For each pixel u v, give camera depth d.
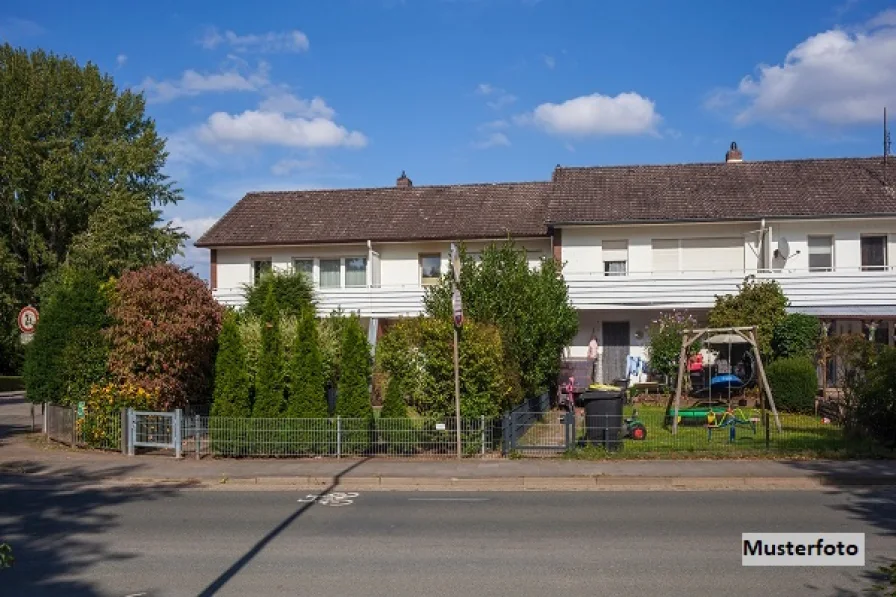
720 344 25.27
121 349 18.02
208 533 10.37
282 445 16.45
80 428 17.97
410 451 16.38
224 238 31.31
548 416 18.12
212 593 7.67
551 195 30.12
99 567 8.68
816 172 29.66
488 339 16.72
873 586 7.53
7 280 39.72
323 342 21.94
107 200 41.31
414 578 8.09
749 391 23.14
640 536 9.93
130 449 17.23
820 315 24.75
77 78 43.81
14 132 39.69
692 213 27.31
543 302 20.67
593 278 27.17
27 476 15.33
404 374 17.02
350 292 29.30
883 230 26.56
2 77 41.59
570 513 11.48
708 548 9.28
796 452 15.76
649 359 26.27
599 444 16.28
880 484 13.77
